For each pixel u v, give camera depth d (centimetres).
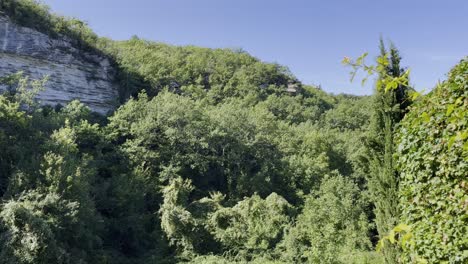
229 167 4247
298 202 3972
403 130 607
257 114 5312
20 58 4278
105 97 5044
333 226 2348
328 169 4484
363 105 7619
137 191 3228
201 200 3419
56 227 2098
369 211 3034
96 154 3638
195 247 2856
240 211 3044
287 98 8144
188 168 4025
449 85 496
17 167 2372
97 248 2611
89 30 5669
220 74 8631
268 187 4128
